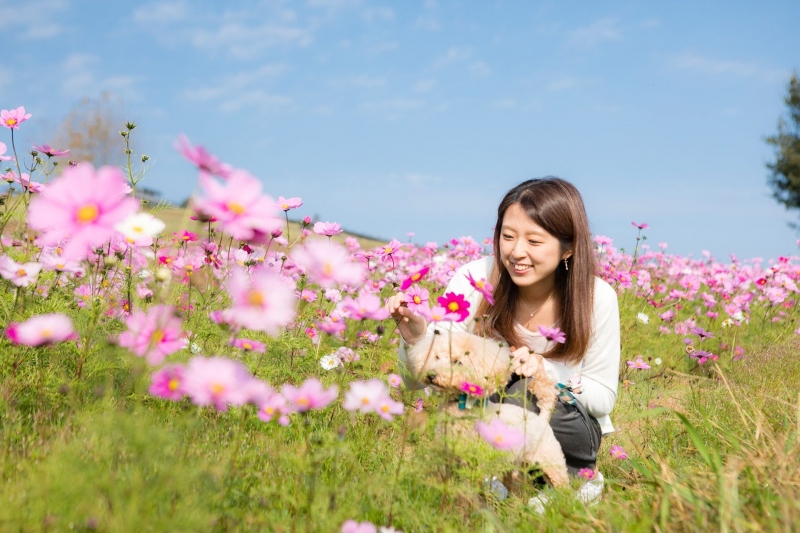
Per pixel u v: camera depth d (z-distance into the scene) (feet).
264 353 9.45
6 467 5.71
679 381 16.07
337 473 6.73
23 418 7.15
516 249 8.36
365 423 8.46
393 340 13.48
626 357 17.30
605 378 8.87
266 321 4.48
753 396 11.82
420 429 6.89
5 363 7.91
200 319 9.38
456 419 6.75
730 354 17.99
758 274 26.50
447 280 18.61
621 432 11.22
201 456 6.26
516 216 8.39
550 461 7.52
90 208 4.49
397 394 9.99
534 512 6.69
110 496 4.69
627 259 25.89
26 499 5.00
